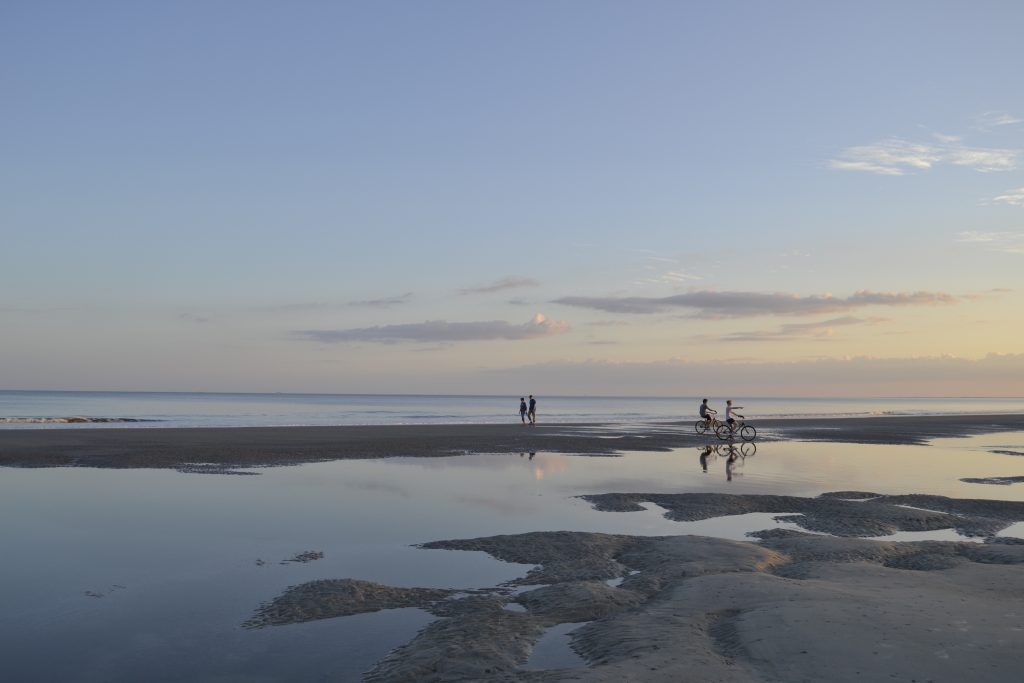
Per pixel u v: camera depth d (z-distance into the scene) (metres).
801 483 19.47
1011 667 5.82
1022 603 7.67
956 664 5.89
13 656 6.79
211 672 6.44
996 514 14.88
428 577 9.73
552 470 22.22
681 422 59.84
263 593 8.95
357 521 13.64
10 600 8.55
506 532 12.73
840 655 6.12
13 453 25.34
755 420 60.78
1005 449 31.80
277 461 23.94
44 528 12.81
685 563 10.01
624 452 28.73
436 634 7.39
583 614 8.05
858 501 15.93
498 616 7.97
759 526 13.54
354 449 28.64
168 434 35.88
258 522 13.46
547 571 10.05
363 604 8.46
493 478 20.12
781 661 6.07
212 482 18.81
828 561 10.23
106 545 11.52
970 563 9.95
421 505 15.48
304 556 10.86
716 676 5.80
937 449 31.47
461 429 43.84
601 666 6.14
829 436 39.62
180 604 8.45
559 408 149.38
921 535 12.83
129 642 7.20
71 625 7.69
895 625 6.87
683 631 7.07
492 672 6.36
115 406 114.50
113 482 18.64
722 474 21.45
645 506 15.57
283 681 6.25
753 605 7.80
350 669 6.54
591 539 11.85
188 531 12.62
